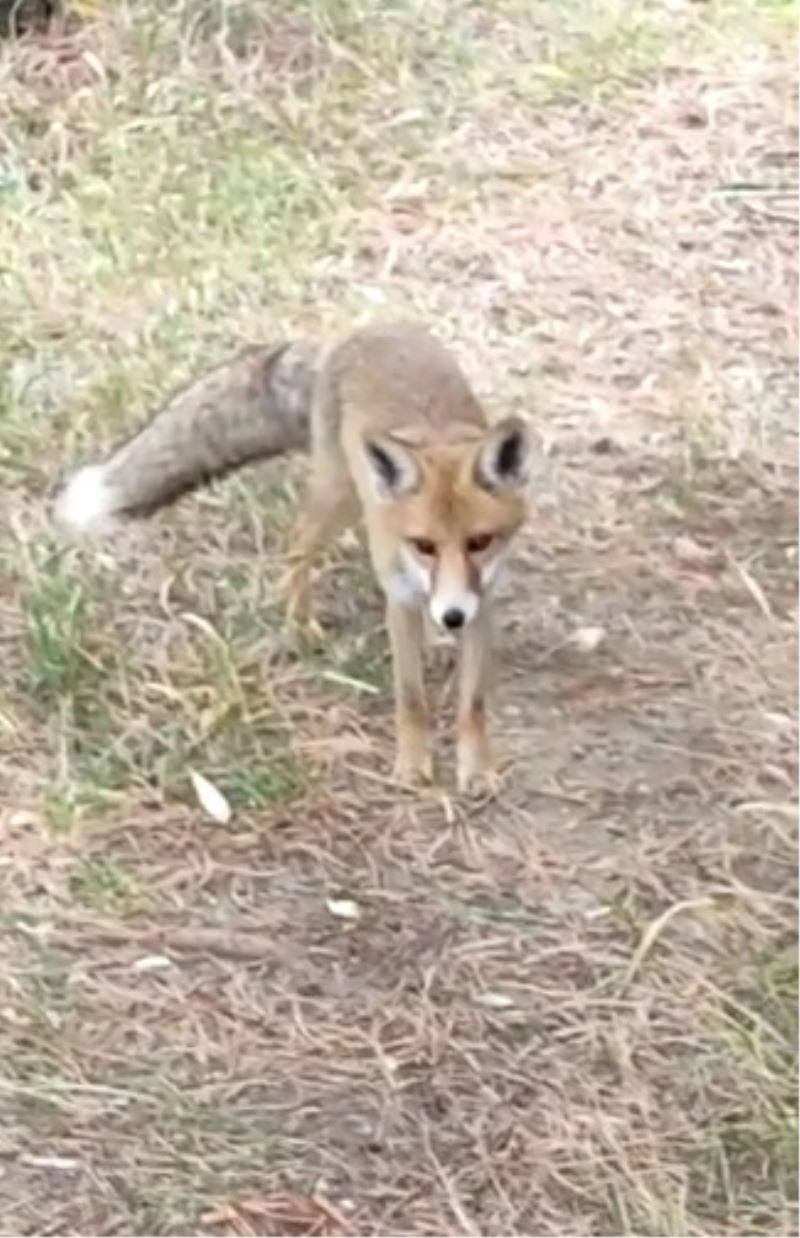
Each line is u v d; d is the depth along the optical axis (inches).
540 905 135.8
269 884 136.9
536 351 181.9
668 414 174.9
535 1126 124.3
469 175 203.8
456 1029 129.0
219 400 156.8
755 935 133.7
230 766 143.1
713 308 188.4
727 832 140.4
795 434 173.6
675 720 148.1
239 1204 120.4
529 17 225.0
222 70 212.8
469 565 137.9
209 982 131.3
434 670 151.5
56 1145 123.0
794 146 210.1
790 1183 121.6
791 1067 126.7
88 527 159.8
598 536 162.7
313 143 205.9
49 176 199.0
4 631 152.3
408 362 146.8
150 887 136.3
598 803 142.3
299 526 152.8
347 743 145.1
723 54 223.0
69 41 214.5
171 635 151.9
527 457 138.4
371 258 192.5
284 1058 127.4
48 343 179.6
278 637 151.5
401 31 219.8
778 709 148.9
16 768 143.2
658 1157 122.8
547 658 152.5
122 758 143.1
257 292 186.1
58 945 132.9
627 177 205.0
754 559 161.2
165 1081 125.9
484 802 142.0
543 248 195.0
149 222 193.3
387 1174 122.0
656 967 132.1
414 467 138.2
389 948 133.3
